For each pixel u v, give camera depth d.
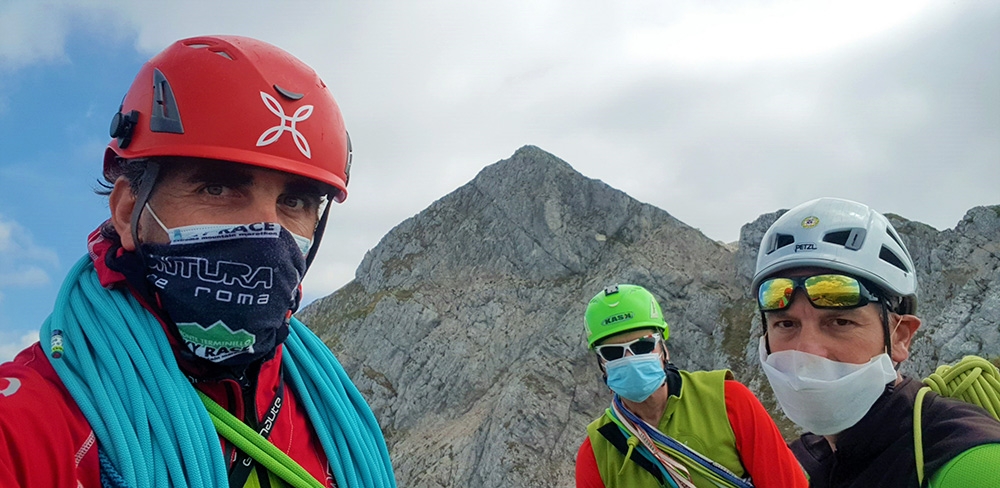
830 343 2.63
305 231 2.48
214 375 2.18
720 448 4.66
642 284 69.12
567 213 83.62
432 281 83.81
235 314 2.09
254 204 2.22
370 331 79.62
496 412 57.91
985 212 55.00
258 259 2.12
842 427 2.61
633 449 4.86
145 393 1.93
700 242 75.56
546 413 55.91
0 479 1.49
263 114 2.20
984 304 44.97
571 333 65.25
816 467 2.96
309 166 2.32
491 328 72.81
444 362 70.19
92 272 2.26
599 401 57.88
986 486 1.90
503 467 51.22
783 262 2.79
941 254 54.41
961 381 2.60
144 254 2.11
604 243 78.88
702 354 61.19
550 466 51.41
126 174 2.19
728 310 64.31
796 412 2.72
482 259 84.12
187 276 2.08
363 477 2.58
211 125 2.13
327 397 2.62
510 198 88.19
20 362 1.94
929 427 2.28
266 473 2.15
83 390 1.84
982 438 2.04
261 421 2.30
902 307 2.76
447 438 60.41
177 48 2.29
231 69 2.22
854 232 2.67
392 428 67.00
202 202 2.17
